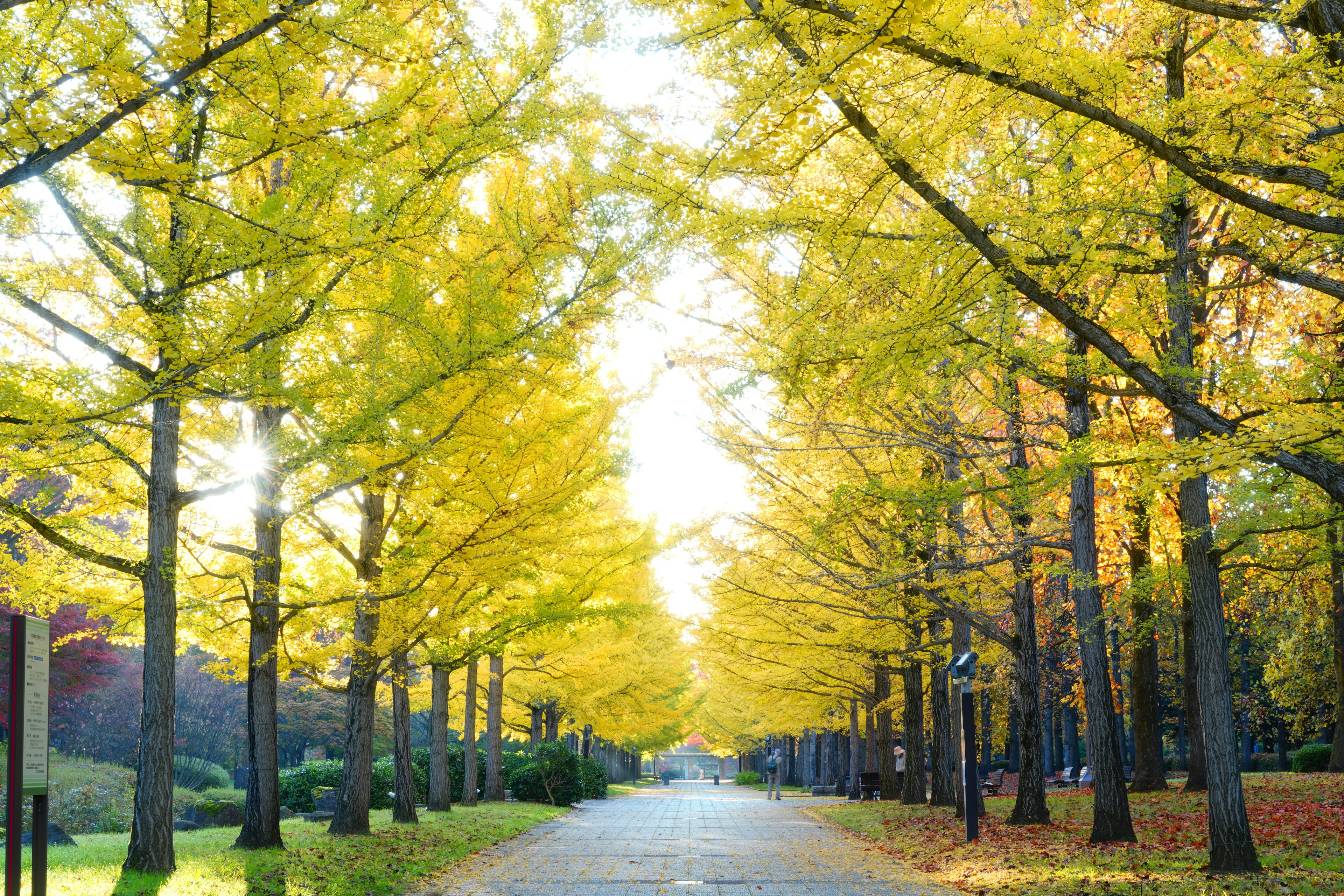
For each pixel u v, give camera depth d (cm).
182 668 3566
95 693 2977
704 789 5053
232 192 931
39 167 578
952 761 2062
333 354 950
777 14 562
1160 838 1229
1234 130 642
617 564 1634
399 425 968
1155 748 1955
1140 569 1636
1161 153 644
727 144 634
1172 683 3791
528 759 2975
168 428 1016
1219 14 628
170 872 945
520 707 3172
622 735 3198
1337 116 691
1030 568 1502
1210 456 645
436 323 893
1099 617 1280
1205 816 1408
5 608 2123
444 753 2075
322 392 866
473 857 1304
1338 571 1906
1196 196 820
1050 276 715
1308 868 929
